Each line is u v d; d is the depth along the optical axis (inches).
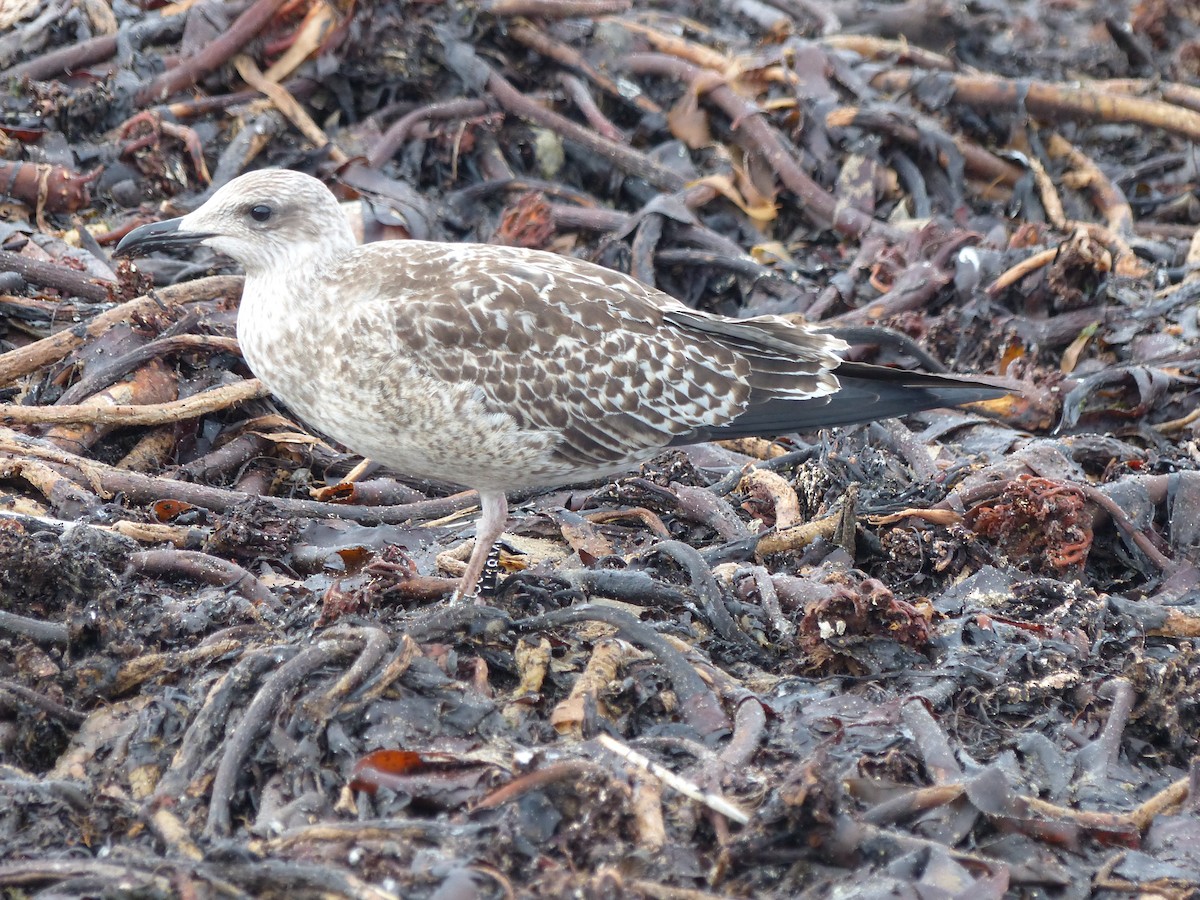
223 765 296.2
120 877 264.2
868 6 939.3
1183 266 681.0
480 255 404.2
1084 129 800.9
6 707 317.7
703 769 302.8
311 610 358.9
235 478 469.1
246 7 703.7
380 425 394.9
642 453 418.3
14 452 429.7
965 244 641.6
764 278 645.9
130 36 687.7
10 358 474.6
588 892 265.9
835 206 689.0
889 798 305.3
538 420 397.4
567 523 432.5
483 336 387.5
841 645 357.4
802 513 455.8
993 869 285.4
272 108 671.8
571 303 399.9
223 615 357.4
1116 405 562.6
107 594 349.1
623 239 658.8
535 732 323.3
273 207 396.5
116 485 428.8
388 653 326.0
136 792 305.3
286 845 277.6
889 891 275.9
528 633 357.4
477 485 415.8
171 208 623.2
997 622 375.9
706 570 381.7
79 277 534.0
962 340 590.6
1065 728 341.4
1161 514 449.1
